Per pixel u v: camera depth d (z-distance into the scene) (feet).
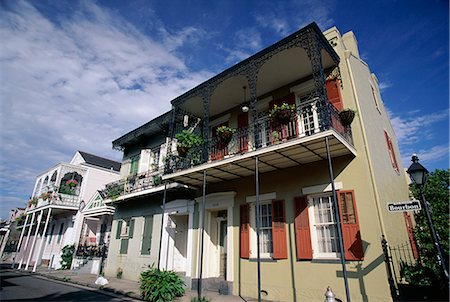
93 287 35.60
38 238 77.97
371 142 26.96
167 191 39.52
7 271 57.41
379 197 23.68
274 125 28.40
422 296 19.06
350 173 24.45
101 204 56.70
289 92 31.53
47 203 63.52
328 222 24.66
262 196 29.37
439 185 36.78
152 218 42.27
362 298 20.86
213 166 27.96
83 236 63.98
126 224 47.85
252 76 27.40
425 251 28.48
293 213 26.61
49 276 47.52
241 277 28.40
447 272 16.93
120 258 45.01
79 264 56.75
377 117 33.45
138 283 37.37
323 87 22.63
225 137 29.86
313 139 21.62
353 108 26.48
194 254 34.01
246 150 30.99
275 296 25.40
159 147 47.24
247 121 34.91
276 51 26.00
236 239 30.27
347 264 22.25
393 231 24.40
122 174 54.03
